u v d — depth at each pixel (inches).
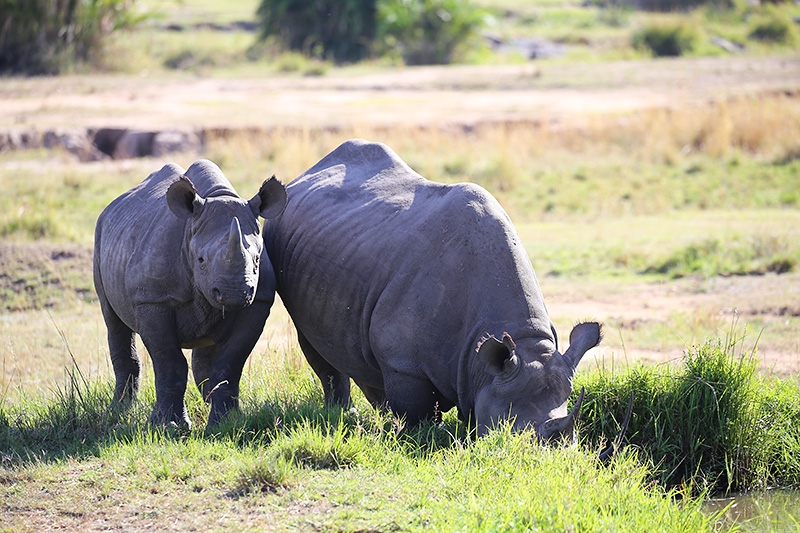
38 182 1975.9
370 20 4306.1
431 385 774.5
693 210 2038.6
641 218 1974.7
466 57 4143.7
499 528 589.0
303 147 2192.4
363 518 617.3
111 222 890.1
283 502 640.4
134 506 644.1
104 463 715.4
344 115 2655.0
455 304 756.6
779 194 2095.2
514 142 2384.4
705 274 1540.4
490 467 665.6
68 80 3363.7
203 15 5108.3
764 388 935.7
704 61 3848.4
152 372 994.1
